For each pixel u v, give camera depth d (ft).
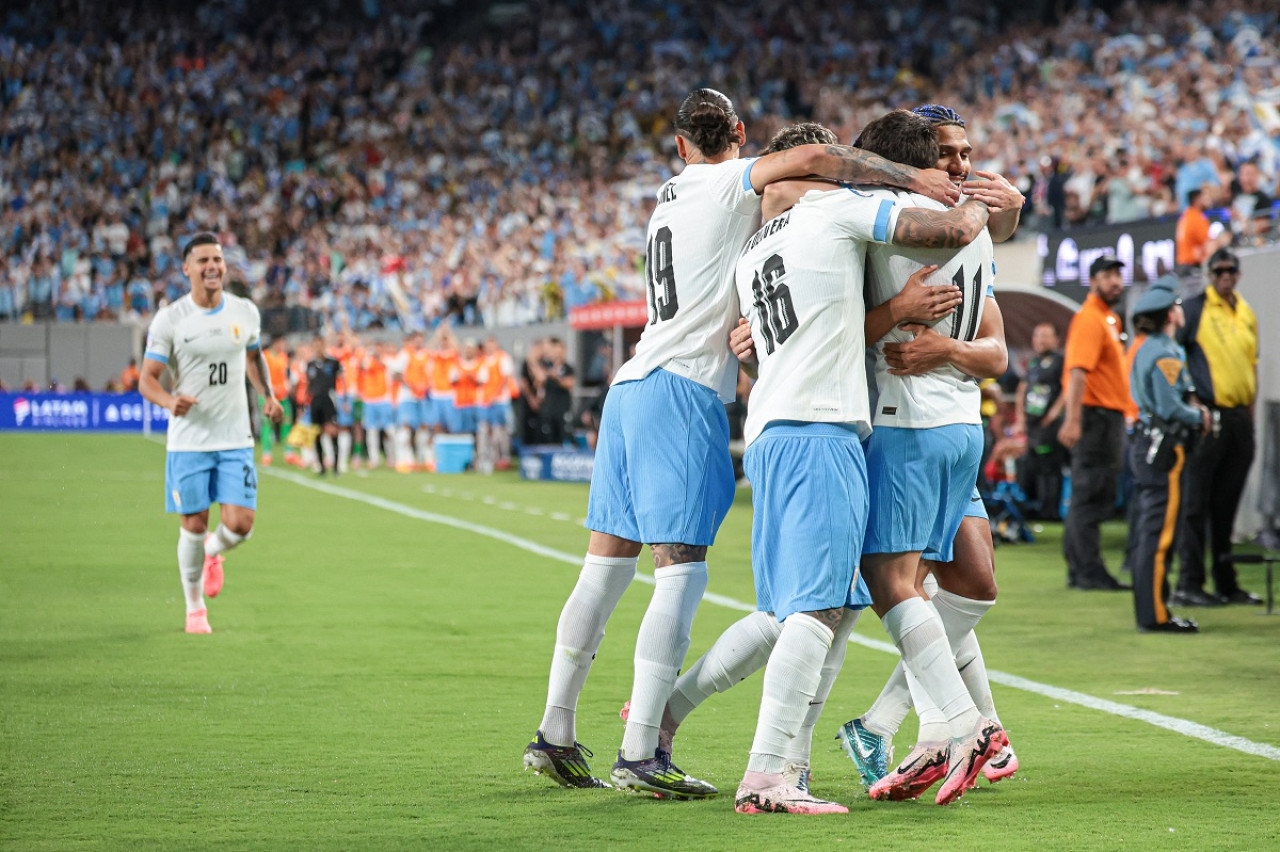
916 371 31.78
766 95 304.50
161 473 153.99
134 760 36.73
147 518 108.47
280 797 32.89
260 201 299.38
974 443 32.83
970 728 31.55
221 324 58.54
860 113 269.23
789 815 31.22
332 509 119.44
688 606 33.53
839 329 30.89
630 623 62.59
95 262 277.44
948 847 28.55
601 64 325.83
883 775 34.71
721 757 37.81
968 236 30.78
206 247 58.13
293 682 48.37
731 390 34.19
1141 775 35.63
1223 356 68.33
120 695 45.85
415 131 317.01
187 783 34.27
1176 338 68.74
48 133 306.76
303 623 61.87
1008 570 83.51
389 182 297.94
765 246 31.58
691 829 29.99
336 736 39.99
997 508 99.30
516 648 55.67
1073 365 72.08
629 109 308.81
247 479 59.21
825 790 34.32
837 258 30.89
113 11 345.10
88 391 251.19
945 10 317.83
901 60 306.55
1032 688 48.08
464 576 78.48
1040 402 101.24
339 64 348.18
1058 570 83.56
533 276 216.33
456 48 350.64
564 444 164.45
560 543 95.35
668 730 34.42
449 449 169.89
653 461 33.42
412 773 35.53
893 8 320.09
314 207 296.51
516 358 196.95
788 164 31.83
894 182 31.37
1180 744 39.42
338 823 30.48
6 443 209.67
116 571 78.89
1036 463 105.19
